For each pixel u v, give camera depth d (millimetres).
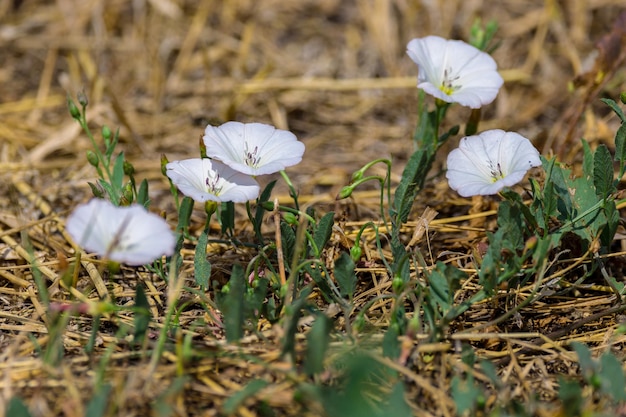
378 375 3660
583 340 4121
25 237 4348
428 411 3553
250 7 8297
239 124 4230
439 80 4680
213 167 4082
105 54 7719
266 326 4098
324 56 7832
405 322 3900
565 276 4617
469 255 4398
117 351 3865
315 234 4117
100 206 3574
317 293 4375
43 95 7211
